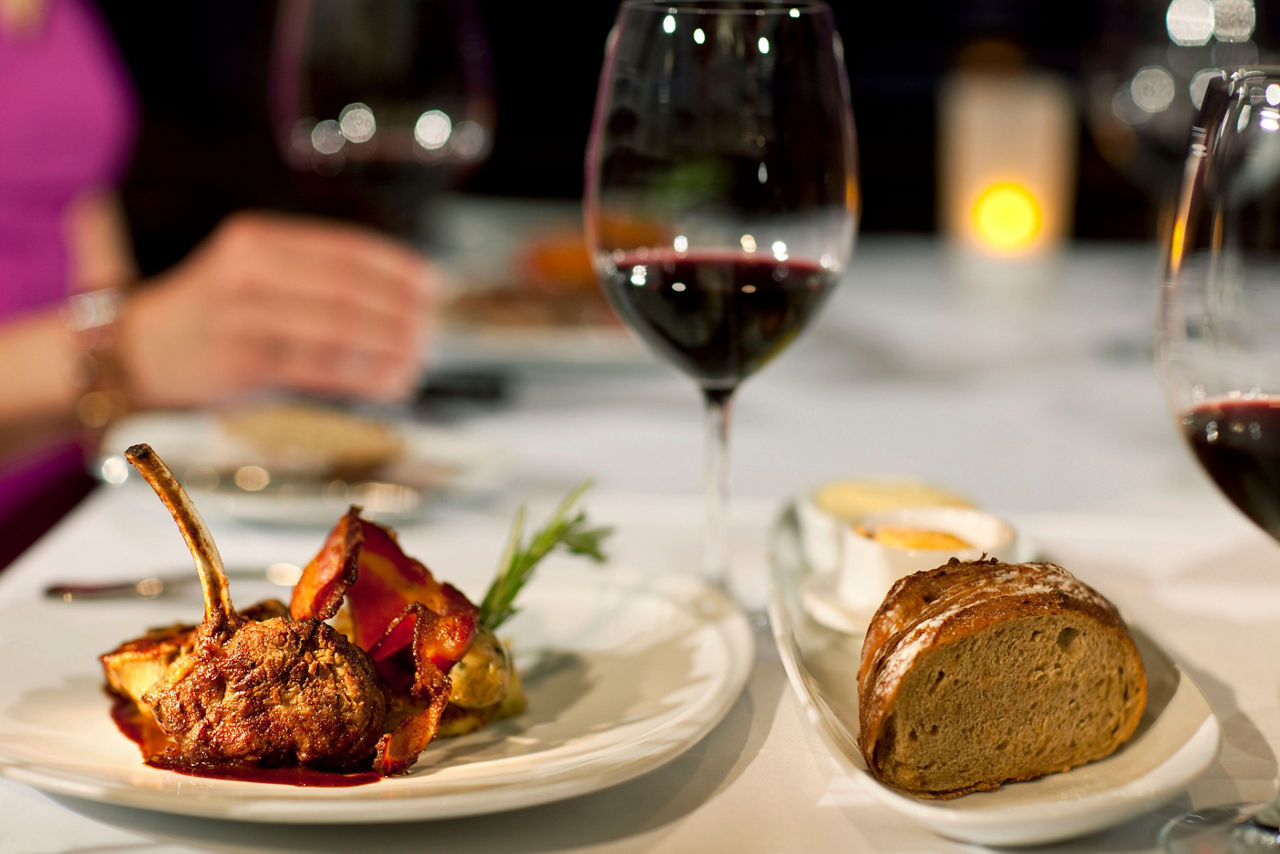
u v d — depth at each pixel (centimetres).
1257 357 61
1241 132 60
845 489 95
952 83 232
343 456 113
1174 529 106
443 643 59
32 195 213
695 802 60
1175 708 63
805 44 77
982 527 80
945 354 177
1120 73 187
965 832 53
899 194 407
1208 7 178
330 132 156
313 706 57
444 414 148
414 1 153
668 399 157
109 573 92
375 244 164
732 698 65
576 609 80
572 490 119
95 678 68
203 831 57
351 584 62
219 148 388
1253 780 62
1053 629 58
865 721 58
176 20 421
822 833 57
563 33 479
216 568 59
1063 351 178
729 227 79
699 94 77
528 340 164
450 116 157
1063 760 60
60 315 169
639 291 80
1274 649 79
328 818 53
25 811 58
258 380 160
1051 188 203
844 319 198
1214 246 62
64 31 220
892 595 63
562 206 281
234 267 160
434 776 57
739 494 119
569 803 60
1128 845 56
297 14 156
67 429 165
